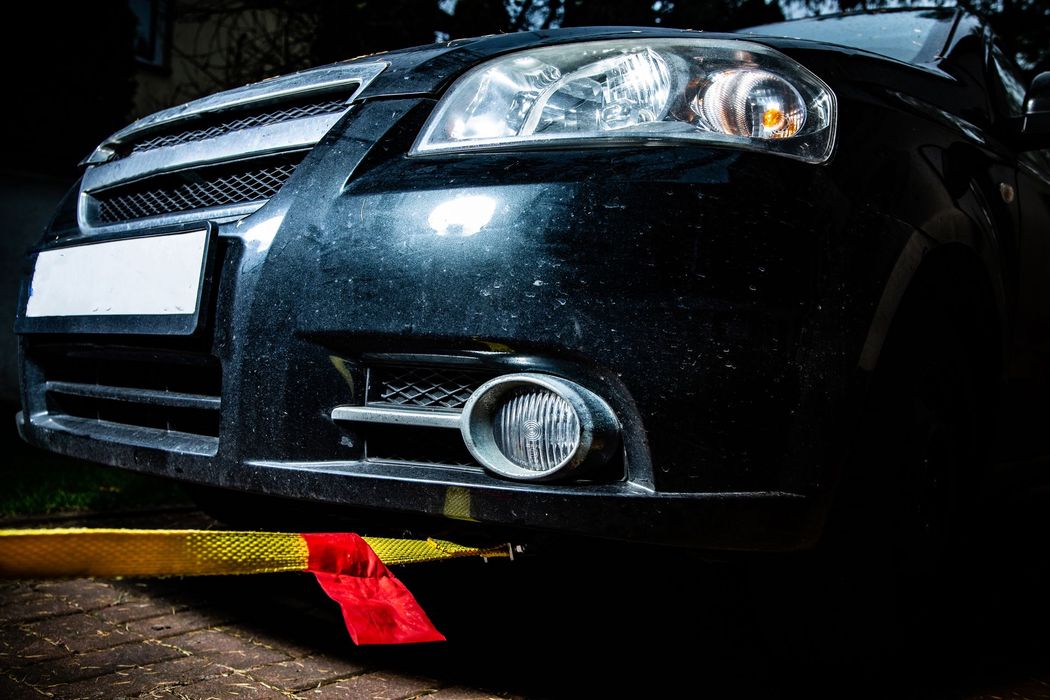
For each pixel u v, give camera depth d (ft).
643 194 4.97
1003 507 11.73
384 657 6.32
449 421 5.15
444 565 8.53
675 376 4.86
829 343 5.10
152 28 27.32
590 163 5.14
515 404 5.08
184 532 3.32
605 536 4.84
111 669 5.88
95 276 6.65
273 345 5.57
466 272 5.09
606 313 4.89
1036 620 8.01
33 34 19.79
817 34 9.59
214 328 5.80
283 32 23.54
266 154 6.12
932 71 7.56
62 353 7.36
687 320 4.87
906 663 6.40
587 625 7.17
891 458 5.94
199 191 6.52
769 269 4.95
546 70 5.63
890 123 5.96
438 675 6.02
